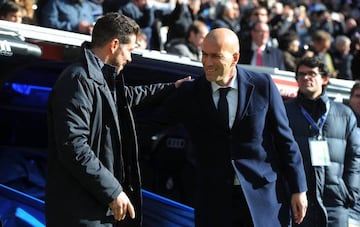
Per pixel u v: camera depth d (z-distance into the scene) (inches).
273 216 593.6
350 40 1680.6
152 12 1342.3
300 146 730.8
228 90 595.8
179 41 1234.0
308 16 2250.2
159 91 623.5
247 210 590.2
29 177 788.6
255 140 593.0
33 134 880.3
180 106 614.9
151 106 629.9
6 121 863.1
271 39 1545.3
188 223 663.1
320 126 734.5
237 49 582.9
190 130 617.3
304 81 732.7
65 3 1162.0
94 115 530.3
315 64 730.8
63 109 517.3
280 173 611.8
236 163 590.9
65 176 530.3
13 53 609.6
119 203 522.6
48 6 1157.1
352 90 848.3
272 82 604.1
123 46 549.6
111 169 538.9
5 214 631.8
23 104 862.5
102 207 532.7
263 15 1321.4
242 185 585.6
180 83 625.0
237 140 593.9
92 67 532.1
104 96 534.6
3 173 777.6
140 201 558.9
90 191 522.9
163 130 833.5
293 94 804.0
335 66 1557.6
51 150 537.3
